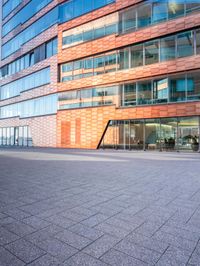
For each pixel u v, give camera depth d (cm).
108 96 2616
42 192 598
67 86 2955
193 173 914
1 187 651
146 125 2361
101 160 1395
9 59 4209
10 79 4131
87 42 2775
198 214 438
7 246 305
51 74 3170
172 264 267
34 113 3516
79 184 698
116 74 2534
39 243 315
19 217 414
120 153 2000
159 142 2278
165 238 335
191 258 280
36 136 3419
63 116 2983
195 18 2078
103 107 2611
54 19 3150
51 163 1223
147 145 2347
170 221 401
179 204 501
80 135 2797
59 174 873
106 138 2605
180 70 2139
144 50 2392
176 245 313
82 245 311
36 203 501
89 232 353
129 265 263
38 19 3453
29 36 3675
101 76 2652
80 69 2875
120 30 2545
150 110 2283
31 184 693
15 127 3931
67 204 496
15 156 1639
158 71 2259
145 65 2341
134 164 1202
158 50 2300
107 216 423
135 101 2438
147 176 844
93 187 659
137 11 2434
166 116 2192
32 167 1060
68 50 2953
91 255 285
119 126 2525
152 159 1479
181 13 2178
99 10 2698
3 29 4475
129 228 370
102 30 2686
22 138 3753
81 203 504
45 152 2095
